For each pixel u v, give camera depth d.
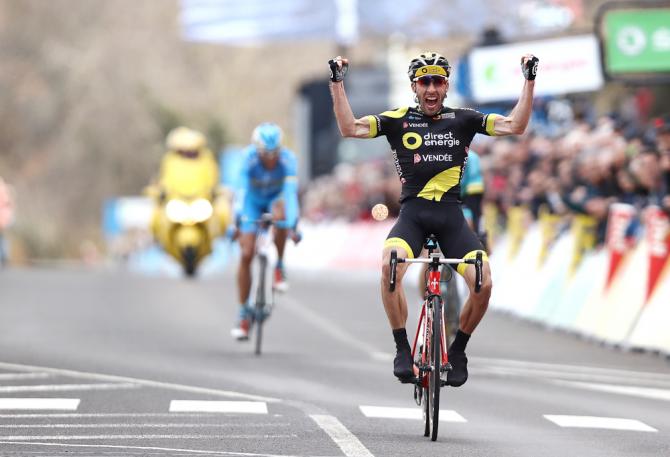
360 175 99.38
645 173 42.91
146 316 49.00
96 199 184.38
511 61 60.72
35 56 195.75
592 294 44.75
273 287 38.44
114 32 193.62
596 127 52.31
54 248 160.00
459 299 32.97
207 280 73.50
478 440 23.83
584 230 47.84
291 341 41.69
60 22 196.88
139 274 84.50
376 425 25.38
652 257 40.31
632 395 30.61
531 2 65.81
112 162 184.38
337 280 79.81
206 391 29.75
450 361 24.95
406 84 113.88
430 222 25.11
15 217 158.00
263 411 26.84
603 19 56.44
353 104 114.06
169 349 38.59
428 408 24.16
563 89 57.97
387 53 116.75
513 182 56.69
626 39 56.19
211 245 79.25
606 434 24.73
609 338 42.09
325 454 21.92
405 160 25.25
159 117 187.25
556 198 52.22
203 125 192.38
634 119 61.84
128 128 185.75
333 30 72.94
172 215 77.81
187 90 196.62
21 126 191.00
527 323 50.12
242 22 75.50
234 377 32.41
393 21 71.25
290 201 38.69
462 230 25.16
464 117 25.36
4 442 22.67
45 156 189.62
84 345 39.22
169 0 197.88
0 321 46.53
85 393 29.16
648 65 56.16
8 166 189.12
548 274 49.69
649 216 40.38
